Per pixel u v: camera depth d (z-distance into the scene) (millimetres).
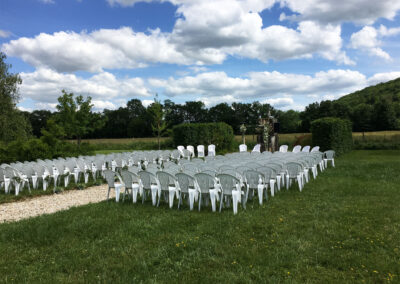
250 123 56469
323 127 17141
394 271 3182
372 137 23406
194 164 7820
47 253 4004
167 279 3174
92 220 5422
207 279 3121
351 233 4402
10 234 4746
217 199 6738
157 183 6953
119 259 3711
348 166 12688
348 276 3131
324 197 6977
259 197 6406
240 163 7898
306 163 9070
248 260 3572
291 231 4562
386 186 8125
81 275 3303
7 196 8188
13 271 3459
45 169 9594
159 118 23188
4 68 20422
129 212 6039
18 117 20219
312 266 3398
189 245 4070
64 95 18984
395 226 4637
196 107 60656
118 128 56531
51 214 6062
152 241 4309
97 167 10766
